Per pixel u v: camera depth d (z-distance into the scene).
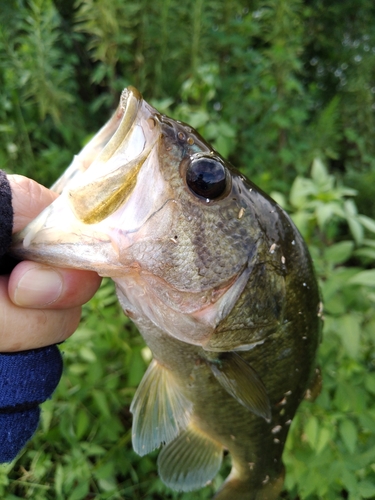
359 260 0.44
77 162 0.14
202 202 0.13
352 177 0.54
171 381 0.18
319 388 0.20
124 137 0.12
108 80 0.50
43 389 0.13
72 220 0.12
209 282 0.14
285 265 0.15
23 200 0.13
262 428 0.19
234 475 0.22
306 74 0.69
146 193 0.12
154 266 0.13
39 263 0.12
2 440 0.13
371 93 0.63
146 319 0.15
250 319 0.15
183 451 0.20
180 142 0.13
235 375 0.16
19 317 0.12
